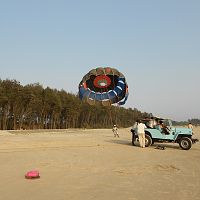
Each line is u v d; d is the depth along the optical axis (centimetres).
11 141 2655
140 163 1385
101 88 2395
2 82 6612
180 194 798
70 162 1368
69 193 795
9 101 6619
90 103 2391
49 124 8162
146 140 2256
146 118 2355
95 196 768
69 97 8656
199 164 1394
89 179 987
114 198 750
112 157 1595
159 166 1301
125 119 10681
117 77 2373
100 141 2886
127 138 3541
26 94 6919
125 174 1091
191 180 991
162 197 765
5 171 1112
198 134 5106
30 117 7650
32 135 3941
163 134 2228
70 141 2788
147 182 951
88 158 1527
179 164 1380
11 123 7100
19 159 1448
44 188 848
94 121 10081
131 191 827
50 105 7781
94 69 2398
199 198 756
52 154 1672
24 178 986
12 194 777
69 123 8881
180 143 2175
